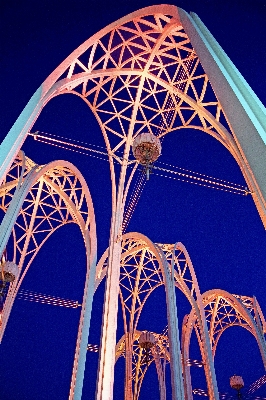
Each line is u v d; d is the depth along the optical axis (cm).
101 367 1057
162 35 1408
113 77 1484
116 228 1426
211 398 1566
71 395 1148
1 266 1555
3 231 1192
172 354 1356
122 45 1441
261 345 1973
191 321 2130
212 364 1666
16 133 828
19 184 1395
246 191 967
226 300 2300
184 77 1495
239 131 617
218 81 721
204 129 1374
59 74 1145
